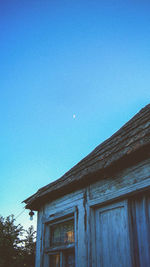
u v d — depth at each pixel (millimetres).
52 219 4863
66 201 4598
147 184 2961
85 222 3908
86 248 3697
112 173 3637
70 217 4473
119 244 3275
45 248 4828
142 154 3080
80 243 3867
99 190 3824
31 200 5473
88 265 3529
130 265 2969
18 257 8711
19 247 9008
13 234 8883
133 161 3279
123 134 4070
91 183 4051
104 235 3586
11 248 8594
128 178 3332
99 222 3754
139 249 2994
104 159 3678
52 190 4738
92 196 3945
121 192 3346
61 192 4766
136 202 3266
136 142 3135
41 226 5180
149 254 2842
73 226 4441
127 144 3342
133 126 3967
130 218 3219
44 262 4742
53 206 5004
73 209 4266
